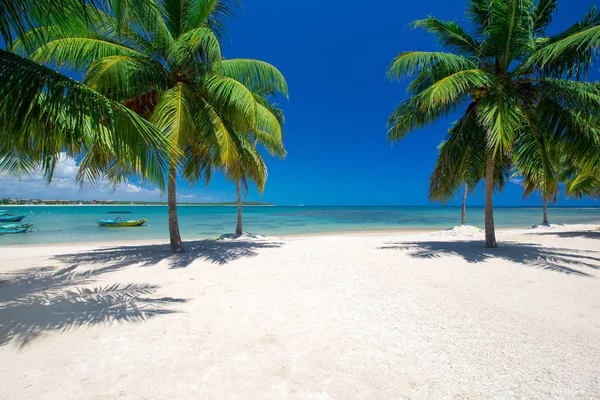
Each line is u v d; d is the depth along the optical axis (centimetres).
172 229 884
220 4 791
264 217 3981
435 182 934
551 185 764
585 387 231
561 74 712
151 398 221
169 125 634
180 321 369
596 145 687
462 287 504
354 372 255
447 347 298
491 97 706
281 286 528
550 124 752
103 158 720
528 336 319
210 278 588
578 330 332
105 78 623
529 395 222
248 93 691
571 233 1380
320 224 2734
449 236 1447
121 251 950
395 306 419
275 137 862
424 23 799
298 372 256
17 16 327
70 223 2723
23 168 530
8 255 959
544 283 516
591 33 551
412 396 222
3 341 314
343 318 377
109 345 305
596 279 539
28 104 335
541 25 773
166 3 773
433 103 686
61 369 260
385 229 2223
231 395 225
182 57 686
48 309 411
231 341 315
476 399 218
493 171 875
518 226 2448
